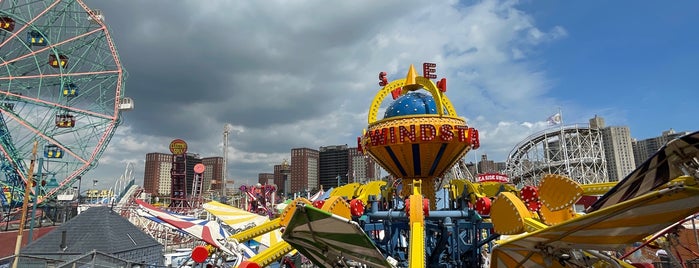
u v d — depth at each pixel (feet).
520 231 37.22
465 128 56.59
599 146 317.63
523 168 346.33
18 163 244.01
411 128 55.31
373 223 58.23
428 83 60.03
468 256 56.39
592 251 33.60
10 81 243.81
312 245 36.78
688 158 24.90
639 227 26.40
